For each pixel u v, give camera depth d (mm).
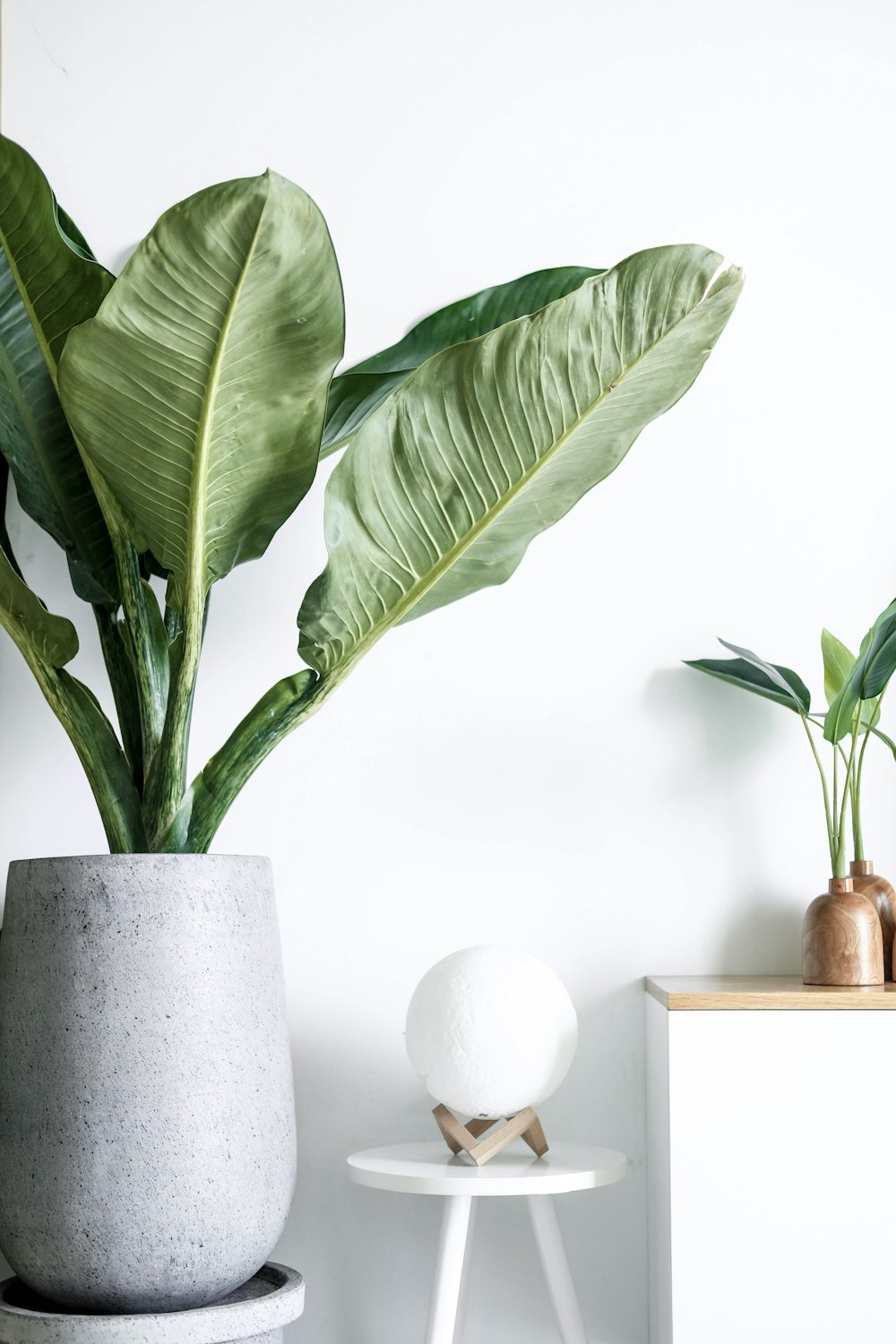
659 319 945
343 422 1301
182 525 1010
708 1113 1074
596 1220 1305
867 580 1413
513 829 1377
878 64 1491
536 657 1406
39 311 1061
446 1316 1077
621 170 1486
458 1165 1114
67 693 1106
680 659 1402
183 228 809
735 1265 1059
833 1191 1061
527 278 1420
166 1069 961
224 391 912
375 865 1373
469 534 1047
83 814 1377
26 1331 939
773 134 1490
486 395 980
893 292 1461
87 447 970
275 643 1408
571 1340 1127
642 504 1431
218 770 1095
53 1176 946
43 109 1490
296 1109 1334
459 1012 1092
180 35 1504
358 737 1395
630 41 1499
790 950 1344
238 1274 993
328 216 1479
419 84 1496
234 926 1028
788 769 1377
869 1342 1045
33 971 990
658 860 1365
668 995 1089
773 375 1451
